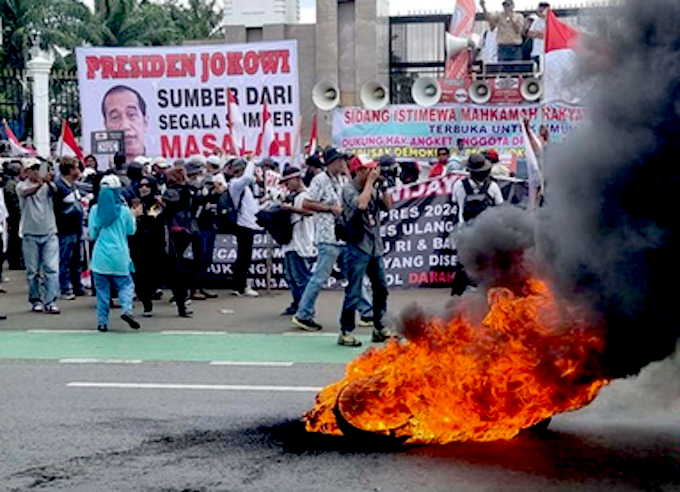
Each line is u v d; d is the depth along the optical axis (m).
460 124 18.69
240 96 17.12
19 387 8.59
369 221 10.20
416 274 14.48
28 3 46.19
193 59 17.12
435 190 14.34
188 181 12.91
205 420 7.32
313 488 5.69
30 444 6.73
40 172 12.98
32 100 26.69
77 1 48.53
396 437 6.43
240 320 12.28
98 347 10.59
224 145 17.16
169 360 9.82
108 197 11.32
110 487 5.79
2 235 14.55
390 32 25.39
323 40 25.02
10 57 45.44
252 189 14.12
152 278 12.65
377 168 10.05
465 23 22.83
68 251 14.11
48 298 12.99
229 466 6.14
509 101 18.67
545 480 5.72
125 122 17.27
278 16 25.25
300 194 12.25
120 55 17.16
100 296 11.57
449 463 6.07
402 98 25.22
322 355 9.98
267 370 9.26
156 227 12.49
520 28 20.75
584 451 6.25
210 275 14.88
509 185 13.99
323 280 11.41
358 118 18.86
